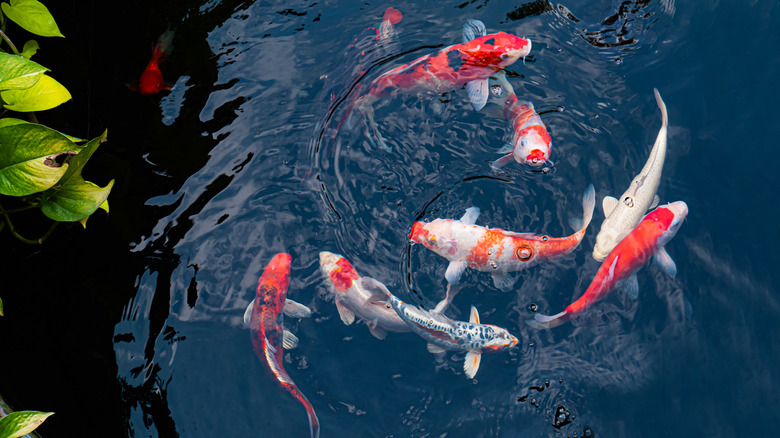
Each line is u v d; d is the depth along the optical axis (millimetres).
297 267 3578
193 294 3535
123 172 3660
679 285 3488
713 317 3447
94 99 3717
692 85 3762
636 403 3379
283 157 3723
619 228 3502
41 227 3561
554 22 3922
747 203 3566
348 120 3770
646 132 3701
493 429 3375
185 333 3484
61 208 3305
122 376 3418
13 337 3414
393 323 3461
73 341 3436
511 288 3533
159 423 3383
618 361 3426
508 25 3924
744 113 3693
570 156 3686
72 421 3328
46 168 3205
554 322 3461
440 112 3771
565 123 3732
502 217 3633
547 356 3443
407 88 3777
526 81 3807
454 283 3537
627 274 3477
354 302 3484
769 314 3432
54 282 3502
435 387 3426
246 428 3387
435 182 3682
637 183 3543
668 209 3496
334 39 3938
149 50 3869
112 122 3721
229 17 3977
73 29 3725
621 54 3848
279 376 3412
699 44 3832
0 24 3443
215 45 3916
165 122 3754
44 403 3332
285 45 3928
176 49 3885
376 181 3688
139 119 3748
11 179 3186
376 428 3391
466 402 3406
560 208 3629
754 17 3850
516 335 3475
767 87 3725
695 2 3898
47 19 3381
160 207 3629
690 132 3686
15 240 3525
